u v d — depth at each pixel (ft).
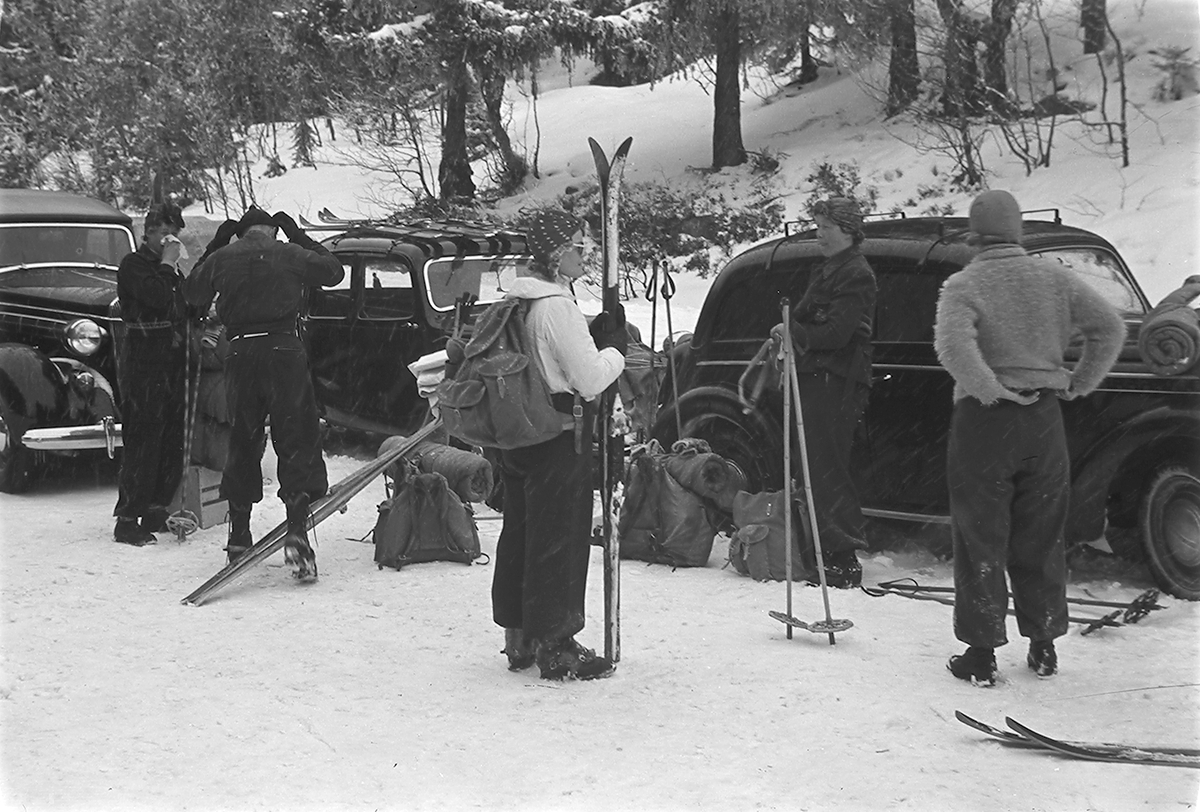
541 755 13.42
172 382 24.86
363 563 22.84
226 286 21.33
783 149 75.41
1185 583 19.47
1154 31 66.59
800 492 20.90
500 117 88.63
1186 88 60.54
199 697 15.37
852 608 19.40
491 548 23.82
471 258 32.30
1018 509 15.79
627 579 21.33
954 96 63.21
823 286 20.71
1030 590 15.89
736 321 24.64
